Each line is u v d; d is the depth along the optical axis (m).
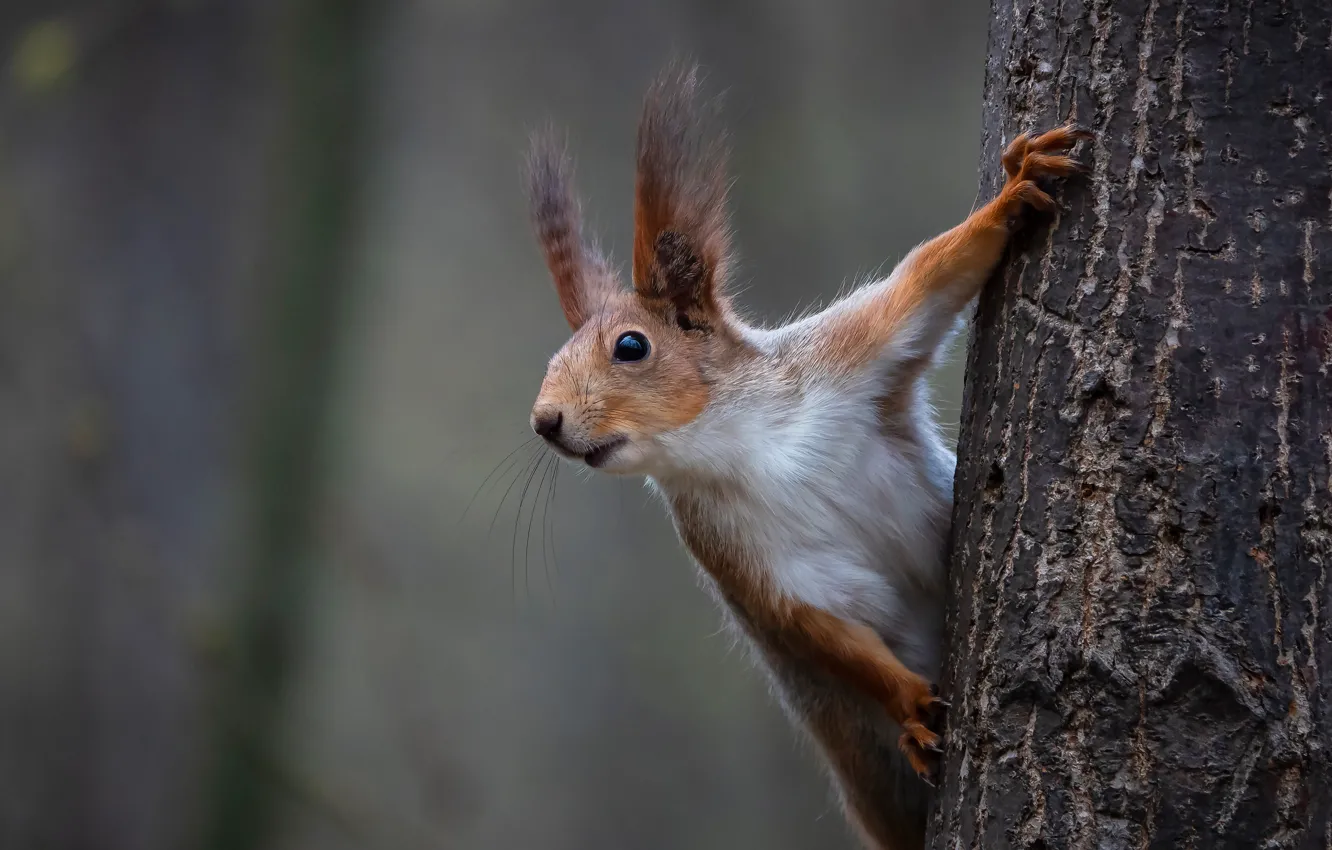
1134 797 4.38
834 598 6.42
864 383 6.54
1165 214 4.66
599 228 15.50
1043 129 5.00
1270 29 4.61
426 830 14.79
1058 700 4.56
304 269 13.16
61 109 16.64
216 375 15.99
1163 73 4.71
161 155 16.66
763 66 15.85
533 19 17.33
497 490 17.97
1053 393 4.76
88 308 16.30
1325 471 4.40
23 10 16.30
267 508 13.07
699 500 6.75
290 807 13.71
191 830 12.88
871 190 16.28
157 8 15.90
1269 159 4.58
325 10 13.27
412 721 17.56
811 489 6.52
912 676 6.02
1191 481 4.47
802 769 16.61
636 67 16.88
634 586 17.70
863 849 7.59
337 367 13.35
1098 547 4.57
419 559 17.86
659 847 16.70
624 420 6.61
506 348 18.41
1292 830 4.22
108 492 15.71
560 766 17.33
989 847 4.67
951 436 8.16
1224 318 4.53
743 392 6.67
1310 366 4.46
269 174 13.46
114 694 17.38
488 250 18.42
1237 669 4.32
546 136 7.69
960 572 5.08
